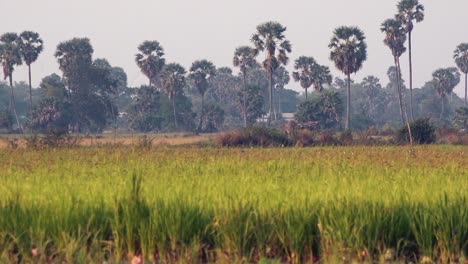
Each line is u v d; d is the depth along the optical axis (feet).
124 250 122.83
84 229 118.73
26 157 263.70
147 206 123.13
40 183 155.53
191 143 604.90
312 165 214.90
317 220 122.42
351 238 118.93
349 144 591.37
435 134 640.99
